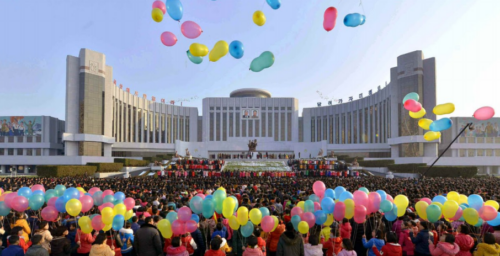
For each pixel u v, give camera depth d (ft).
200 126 292.61
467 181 89.10
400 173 159.63
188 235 26.84
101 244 22.00
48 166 136.26
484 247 21.80
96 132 197.77
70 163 187.11
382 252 22.76
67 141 189.67
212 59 39.47
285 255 21.29
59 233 22.77
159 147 256.32
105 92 205.26
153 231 23.73
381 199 29.17
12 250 21.62
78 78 193.67
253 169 163.63
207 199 28.04
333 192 32.78
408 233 26.94
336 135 273.95
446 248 21.88
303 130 289.94
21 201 29.04
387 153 228.43
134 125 246.47
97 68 200.13
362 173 151.74
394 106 205.26
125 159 177.68
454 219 27.76
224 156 205.57
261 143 266.36
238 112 280.72
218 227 27.30
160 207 36.52
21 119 228.02
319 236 28.17
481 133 215.51
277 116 280.51
